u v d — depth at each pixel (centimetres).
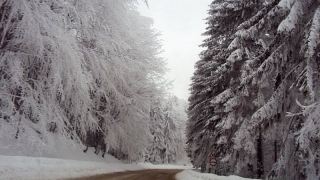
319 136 744
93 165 1745
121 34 2025
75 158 1756
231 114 1415
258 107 1213
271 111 945
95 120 1852
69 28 1572
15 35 1164
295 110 925
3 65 1141
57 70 1251
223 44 1703
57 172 1148
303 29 896
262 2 1438
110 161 2539
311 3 871
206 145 2012
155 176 1895
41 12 1219
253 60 1086
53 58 1254
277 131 1007
